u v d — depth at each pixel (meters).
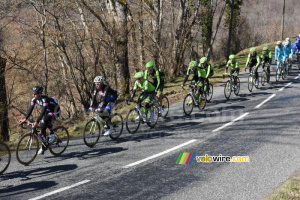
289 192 4.79
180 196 5.00
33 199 5.07
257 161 6.28
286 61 16.42
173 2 22.12
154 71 9.11
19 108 16.55
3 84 12.97
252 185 5.29
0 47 13.51
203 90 10.88
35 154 6.80
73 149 7.56
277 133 7.97
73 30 14.69
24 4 13.62
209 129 8.71
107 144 7.86
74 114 15.75
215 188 5.23
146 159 6.66
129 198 5.00
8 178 5.94
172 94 14.41
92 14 15.41
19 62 13.95
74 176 5.93
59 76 15.55
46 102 6.66
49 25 14.38
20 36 14.36
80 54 14.84
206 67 10.88
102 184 5.54
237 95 13.33
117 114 8.25
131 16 17.80
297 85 14.71
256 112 10.28
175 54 21.36
